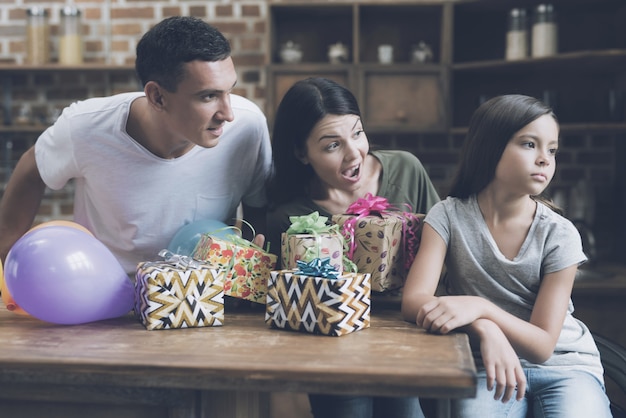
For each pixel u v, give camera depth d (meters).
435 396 1.02
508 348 1.23
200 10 3.34
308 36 3.32
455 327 1.25
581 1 3.07
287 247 1.43
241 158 1.66
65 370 1.08
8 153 3.39
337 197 1.67
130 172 1.58
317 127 1.51
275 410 2.79
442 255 1.44
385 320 1.39
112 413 1.15
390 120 3.10
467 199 1.49
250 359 1.09
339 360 1.08
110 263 1.38
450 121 3.09
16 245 1.35
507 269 1.42
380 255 1.43
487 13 3.25
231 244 1.44
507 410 1.38
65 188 3.40
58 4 3.39
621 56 2.80
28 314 1.43
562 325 1.35
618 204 3.15
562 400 1.34
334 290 1.24
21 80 3.41
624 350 1.63
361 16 3.29
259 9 3.32
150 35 1.39
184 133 1.42
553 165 1.40
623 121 2.97
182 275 1.31
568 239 1.40
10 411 1.17
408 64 3.09
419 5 3.13
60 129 1.59
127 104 1.53
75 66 3.22
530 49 3.05
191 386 1.06
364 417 1.59
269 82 3.10
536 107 1.39
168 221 1.65
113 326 1.34
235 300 1.54
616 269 2.98
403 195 1.71
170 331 1.29
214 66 1.34
